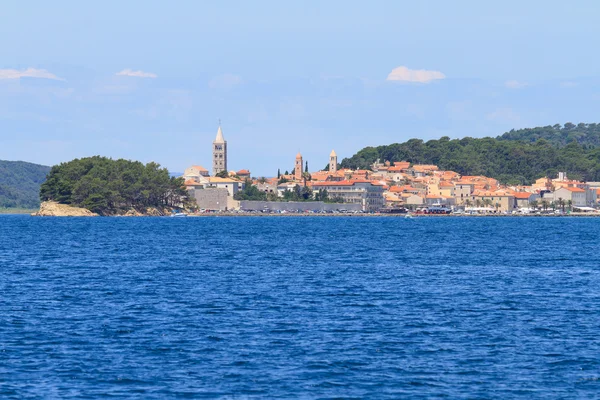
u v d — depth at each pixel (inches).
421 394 7332.7
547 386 7578.7
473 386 7564.0
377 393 7352.4
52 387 7465.6
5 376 7770.7
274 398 7199.8
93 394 7283.5
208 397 7219.5
